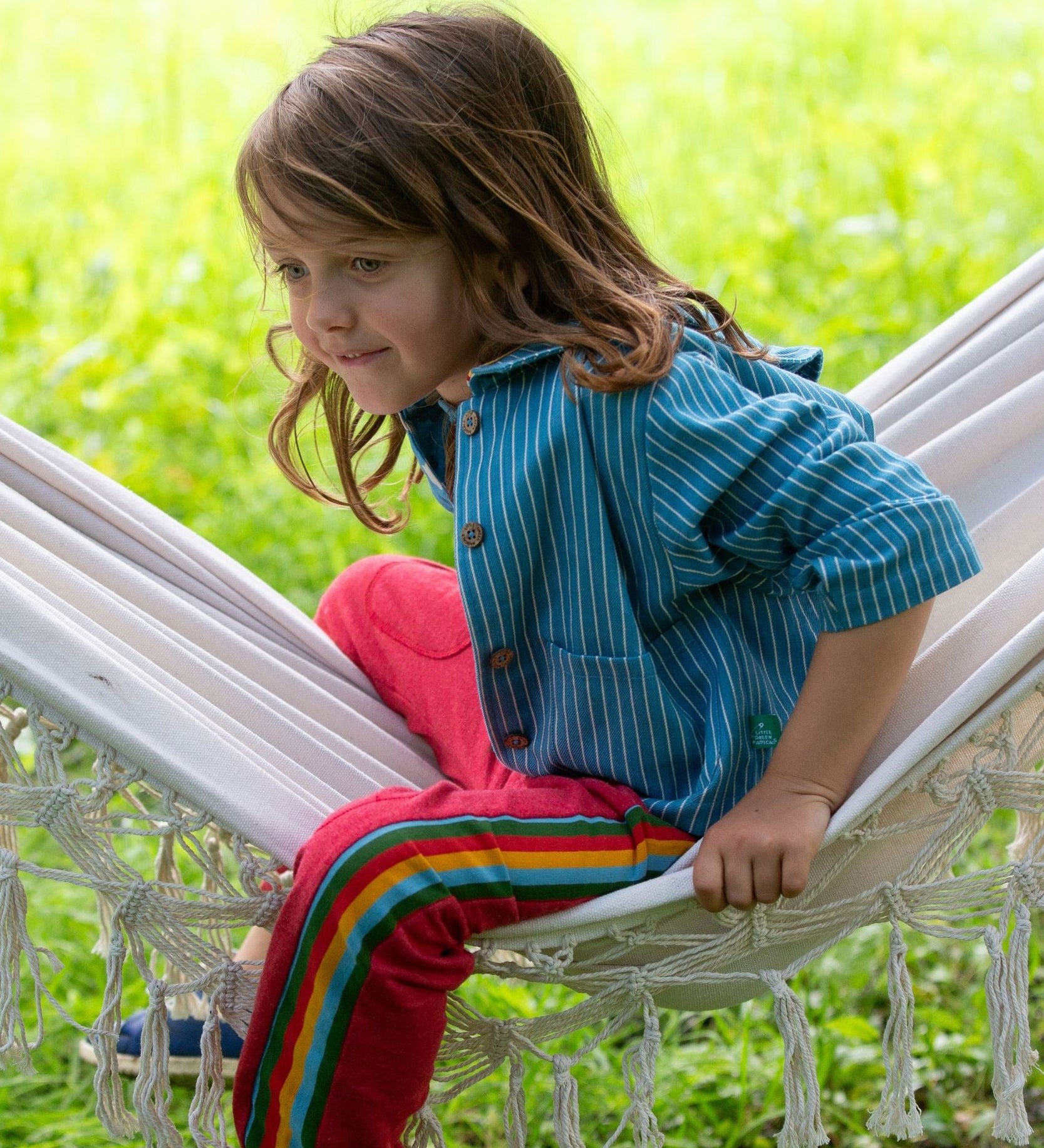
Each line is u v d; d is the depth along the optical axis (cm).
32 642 159
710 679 171
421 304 178
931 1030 248
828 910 167
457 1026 162
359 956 149
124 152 672
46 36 838
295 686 202
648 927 164
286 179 175
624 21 836
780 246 562
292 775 175
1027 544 195
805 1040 163
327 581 392
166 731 161
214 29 841
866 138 642
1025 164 607
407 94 179
